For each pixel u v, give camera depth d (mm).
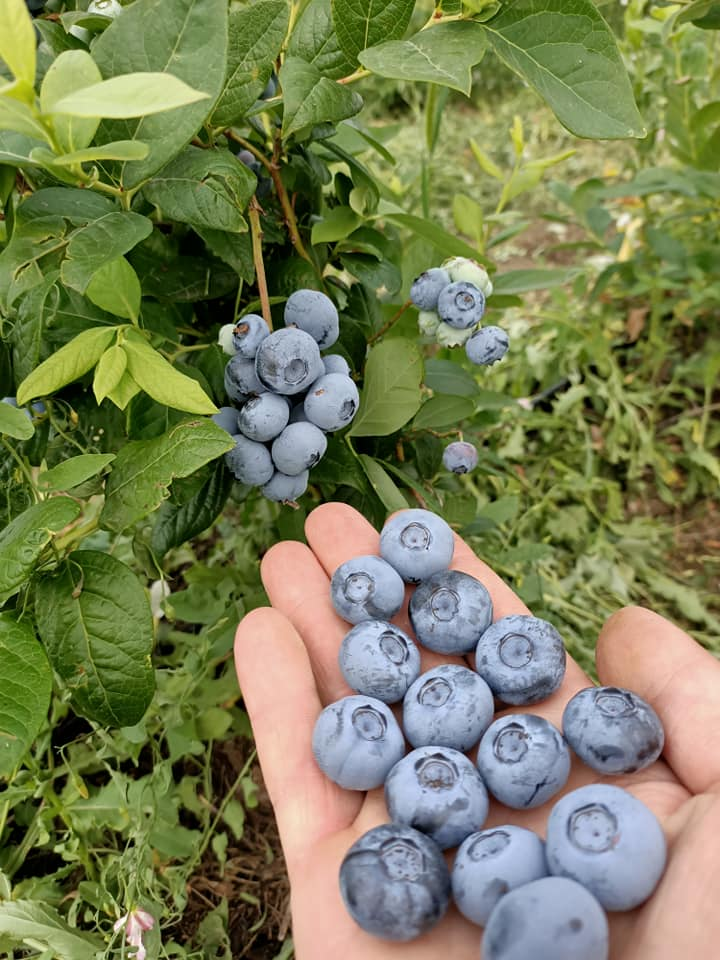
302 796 158
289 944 224
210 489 189
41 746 238
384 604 176
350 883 127
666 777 153
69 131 128
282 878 248
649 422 418
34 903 206
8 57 113
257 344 166
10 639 140
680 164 426
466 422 310
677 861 126
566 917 111
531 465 403
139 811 221
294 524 232
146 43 144
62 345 177
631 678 164
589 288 485
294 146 199
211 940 228
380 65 154
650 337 425
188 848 230
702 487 398
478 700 155
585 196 403
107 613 154
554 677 163
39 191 153
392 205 238
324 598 193
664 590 346
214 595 269
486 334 191
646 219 427
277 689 170
